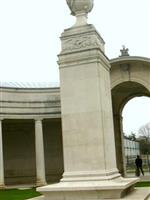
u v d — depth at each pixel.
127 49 45.59
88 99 19.58
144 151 122.56
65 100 19.95
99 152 19.06
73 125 19.67
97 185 17.41
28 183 49.47
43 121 50.84
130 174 58.56
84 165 19.22
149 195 18.92
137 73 44.69
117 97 51.56
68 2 21.41
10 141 51.50
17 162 51.12
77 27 20.45
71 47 20.20
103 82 20.33
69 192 17.53
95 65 19.66
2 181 41.06
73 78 19.94
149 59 43.31
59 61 20.23
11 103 44.47
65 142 19.69
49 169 51.47
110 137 20.69
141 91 50.69
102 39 21.50
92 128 19.33
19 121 49.28
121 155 51.44
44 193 17.91
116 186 16.91
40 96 46.09
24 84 53.56
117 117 52.44
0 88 43.97
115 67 45.25
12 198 27.61
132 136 120.25
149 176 49.06
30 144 51.59
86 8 21.17
